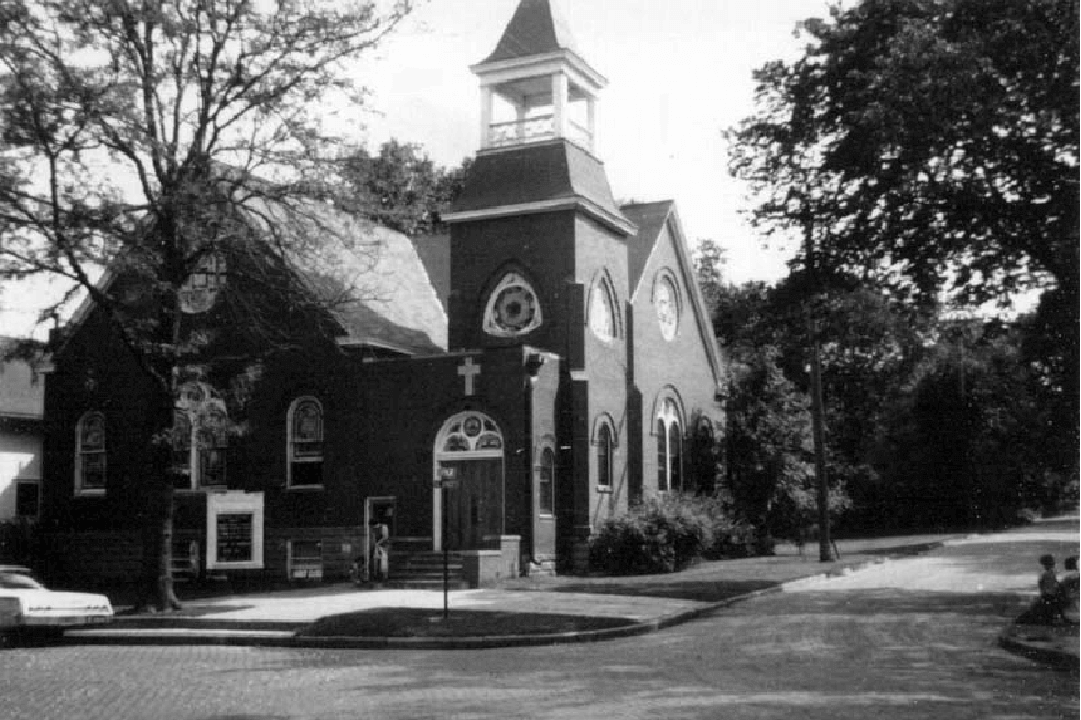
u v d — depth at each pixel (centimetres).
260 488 3412
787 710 1212
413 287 3994
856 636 1866
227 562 3259
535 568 3158
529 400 3191
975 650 1695
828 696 1305
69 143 2377
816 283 2622
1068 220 2152
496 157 3606
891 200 2423
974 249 2442
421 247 4284
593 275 3572
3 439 4319
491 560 2977
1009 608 2247
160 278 2531
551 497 3300
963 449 6241
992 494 6462
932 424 6256
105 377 3694
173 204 2453
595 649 1859
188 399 2625
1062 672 1488
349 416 3347
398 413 3319
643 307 3891
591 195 3591
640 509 3381
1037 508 7262
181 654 1953
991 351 3869
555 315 3450
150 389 3628
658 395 3962
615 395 3653
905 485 6425
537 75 3584
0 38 2300
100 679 1630
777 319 2780
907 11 2344
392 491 3300
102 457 3716
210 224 2548
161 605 2491
